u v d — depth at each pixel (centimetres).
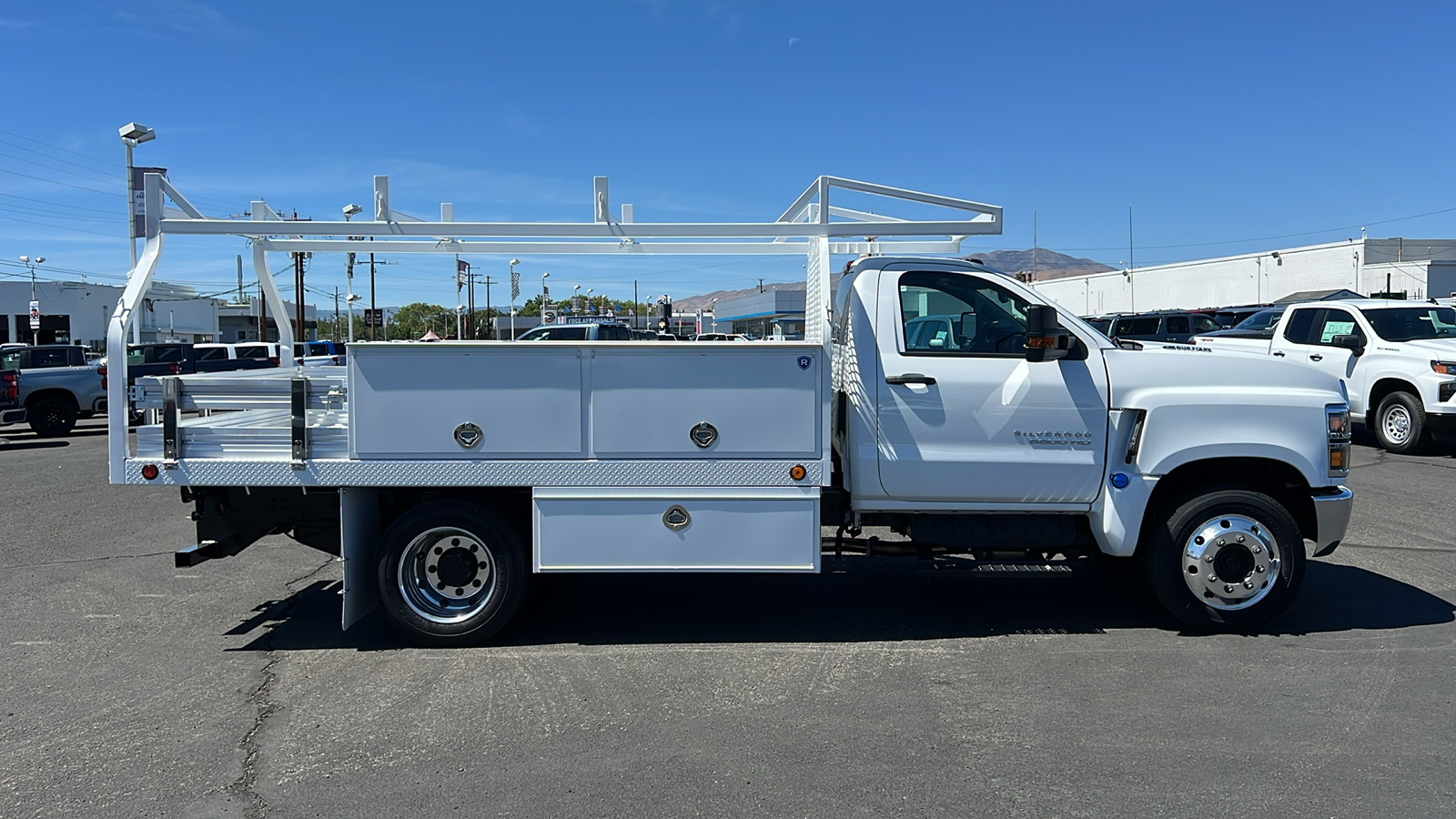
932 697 473
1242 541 550
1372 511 915
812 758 407
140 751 418
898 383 550
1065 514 572
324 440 529
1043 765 398
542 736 431
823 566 736
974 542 571
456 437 525
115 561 779
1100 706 460
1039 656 532
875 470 551
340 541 551
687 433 527
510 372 523
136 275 541
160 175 543
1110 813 359
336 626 597
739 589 677
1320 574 695
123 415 533
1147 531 574
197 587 694
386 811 365
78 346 1977
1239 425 545
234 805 370
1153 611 617
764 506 531
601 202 548
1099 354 557
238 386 531
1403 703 459
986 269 566
